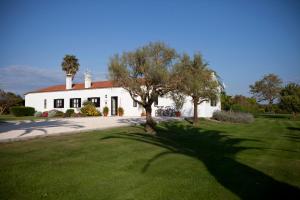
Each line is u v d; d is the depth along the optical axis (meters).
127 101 32.38
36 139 10.88
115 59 14.27
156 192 5.84
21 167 6.89
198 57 20.69
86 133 13.28
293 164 8.55
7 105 40.03
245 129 19.94
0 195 5.27
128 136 12.84
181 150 10.41
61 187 5.87
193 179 6.79
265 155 10.01
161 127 18.36
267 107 55.78
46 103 38.88
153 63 14.00
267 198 5.67
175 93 15.65
